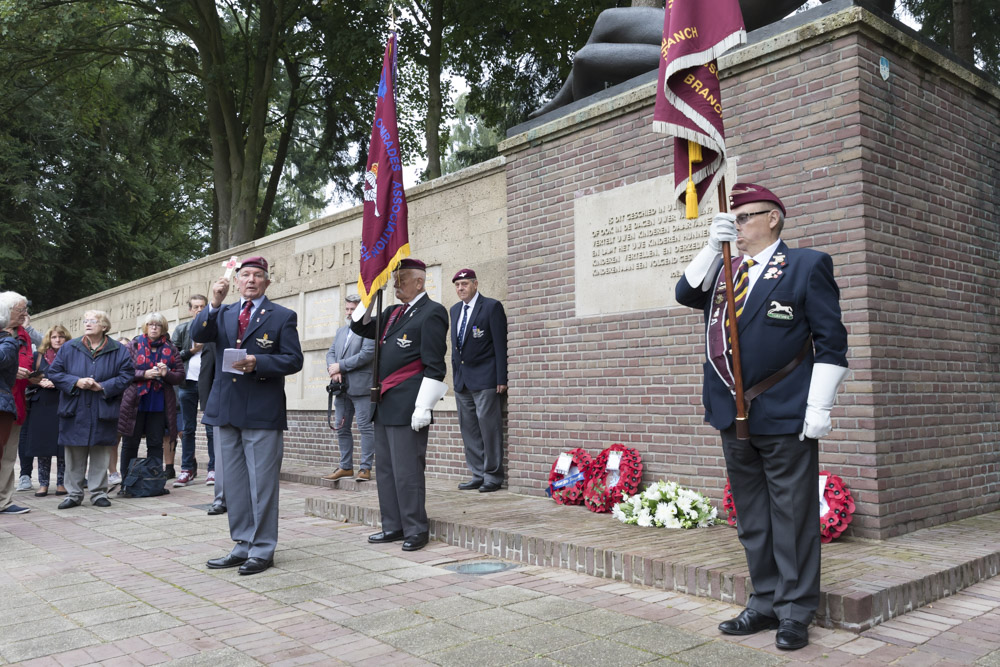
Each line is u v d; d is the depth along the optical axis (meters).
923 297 5.63
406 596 4.40
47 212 27.78
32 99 26.34
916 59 5.80
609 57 7.36
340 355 9.04
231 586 4.67
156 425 8.80
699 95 3.87
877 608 3.72
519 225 7.86
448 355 9.15
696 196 3.89
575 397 7.13
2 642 3.67
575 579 4.74
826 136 5.45
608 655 3.38
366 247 5.93
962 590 4.30
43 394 8.92
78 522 7.06
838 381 3.42
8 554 5.68
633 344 6.67
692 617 3.91
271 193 23.86
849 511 5.04
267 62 20.66
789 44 5.65
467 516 6.14
